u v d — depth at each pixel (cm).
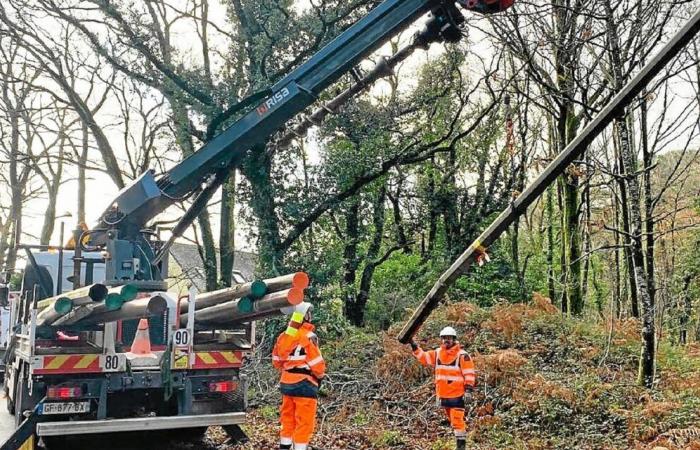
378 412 1087
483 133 2259
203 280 2105
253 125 846
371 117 1755
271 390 1208
